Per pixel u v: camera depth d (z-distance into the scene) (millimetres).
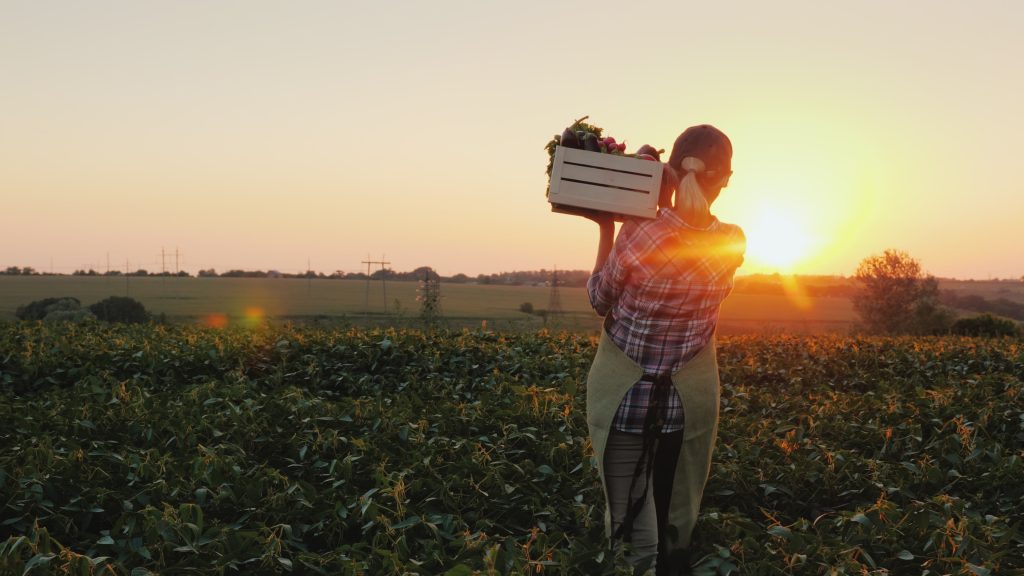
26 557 3344
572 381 6465
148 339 8984
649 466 3410
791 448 4996
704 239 3229
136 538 3562
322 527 3963
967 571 3328
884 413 6008
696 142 3266
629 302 3326
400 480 4121
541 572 3295
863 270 67750
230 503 4098
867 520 3791
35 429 5227
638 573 3357
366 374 7922
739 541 3697
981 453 4914
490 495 4328
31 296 107875
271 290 131625
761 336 11109
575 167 3307
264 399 5918
